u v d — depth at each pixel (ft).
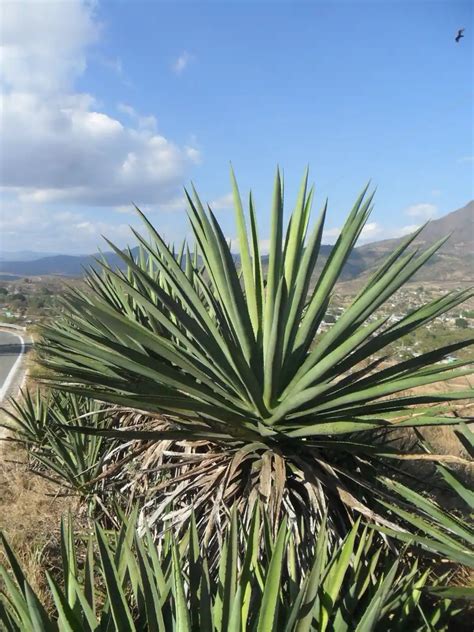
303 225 12.44
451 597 8.39
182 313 9.72
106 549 7.50
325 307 12.15
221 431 10.60
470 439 10.50
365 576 9.61
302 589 6.41
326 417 10.95
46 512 18.57
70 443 17.97
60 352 13.37
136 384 10.75
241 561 9.87
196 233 12.30
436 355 10.65
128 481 14.39
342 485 10.68
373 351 11.07
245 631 6.93
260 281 12.54
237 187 12.81
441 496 15.35
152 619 6.91
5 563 14.23
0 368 65.05
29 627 7.23
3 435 29.89
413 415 10.37
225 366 10.59
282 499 10.21
